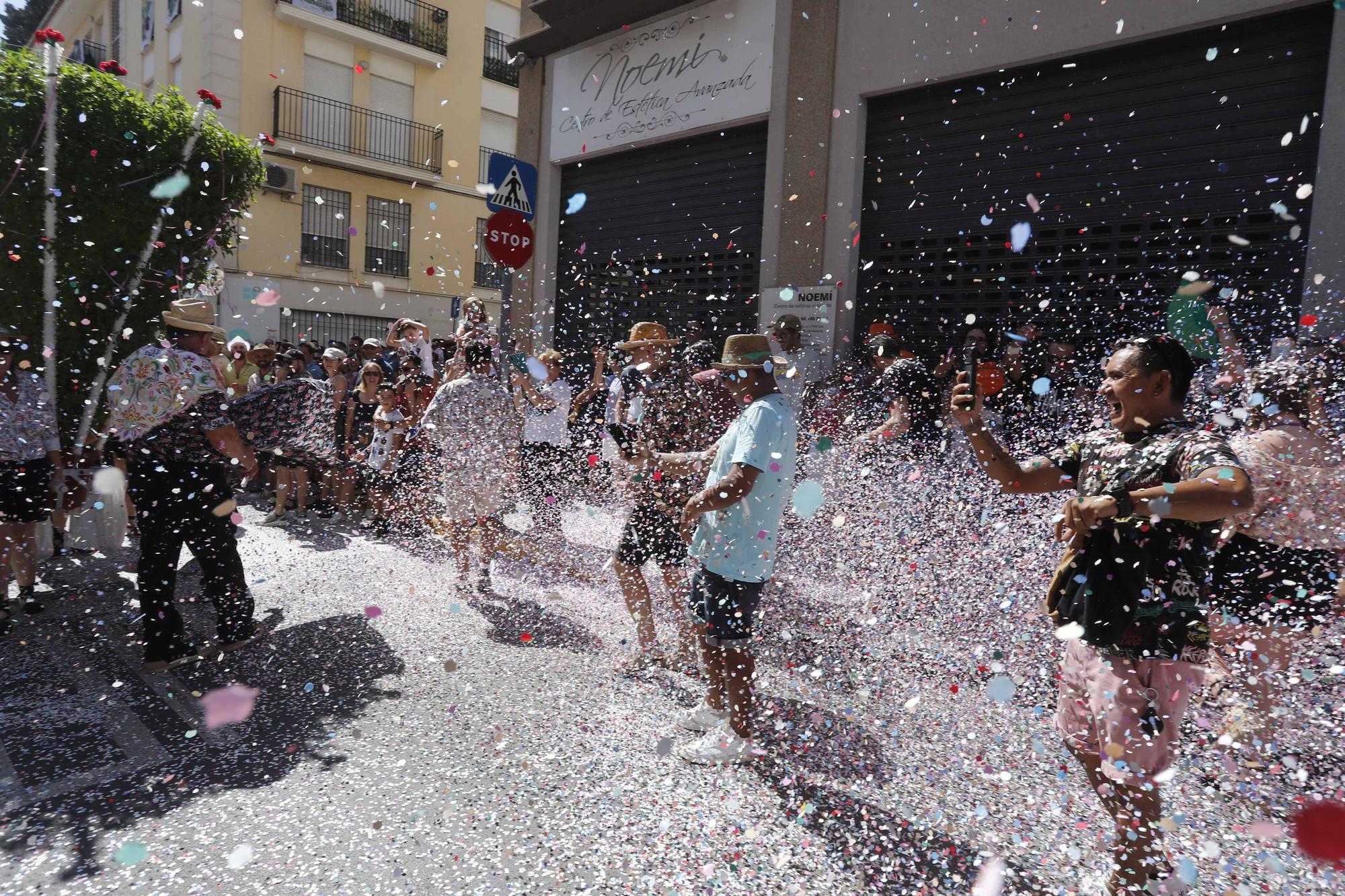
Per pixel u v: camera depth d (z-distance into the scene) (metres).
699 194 8.45
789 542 4.55
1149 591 1.73
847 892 1.97
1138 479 1.74
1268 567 2.50
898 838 2.19
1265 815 2.21
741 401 2.74
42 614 4.14
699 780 2.49
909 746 2.68
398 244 19.45
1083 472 1.93
